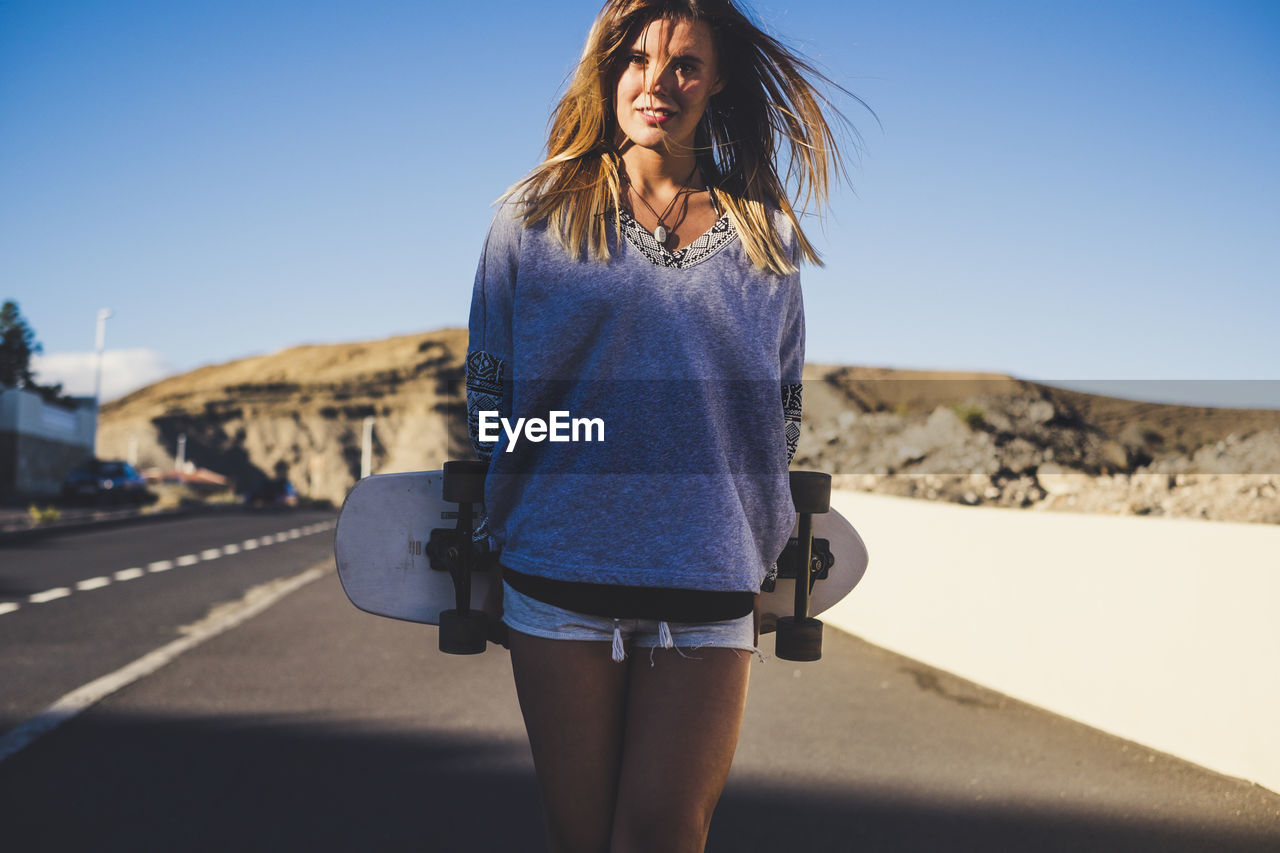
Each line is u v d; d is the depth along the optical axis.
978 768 4.64
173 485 82.62
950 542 7.25
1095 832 3.76
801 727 5.42
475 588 1.80
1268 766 4.40
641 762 1.49
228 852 3.41
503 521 1.63
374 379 169.25
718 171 1.75
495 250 1.63
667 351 1.53
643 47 1.61
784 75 1.80
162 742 4.84
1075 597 5.77
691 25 1.62
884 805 4.07
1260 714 4.47
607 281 1.53
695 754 1.49
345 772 4.38
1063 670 5.84
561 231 1.56
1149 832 3.77
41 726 5.11
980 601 6.77
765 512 1.61
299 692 6.04
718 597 1.51
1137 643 5.24
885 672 7.07
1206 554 4.84
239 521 31.50
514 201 1.63
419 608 1.80
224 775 4.31
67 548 18.23
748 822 3.85
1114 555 5.46
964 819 3.90
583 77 1.63
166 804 3.91
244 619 9.09
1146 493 13.06
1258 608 4.52
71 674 6.48
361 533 1.80
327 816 3.79
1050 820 3.90
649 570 1.50
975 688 6.54
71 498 39.75
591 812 1.56
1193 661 4.87
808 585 1.74
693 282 1.56
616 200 1.57
